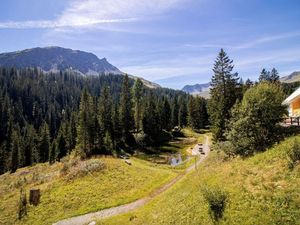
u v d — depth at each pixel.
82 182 40.88
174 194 29.83
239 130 30.55
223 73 51.38
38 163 102.12
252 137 29.09
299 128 28.33
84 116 74.19
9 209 35.25
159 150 83.88
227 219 18.11
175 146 90.75
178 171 50.06
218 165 30.28
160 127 105.62
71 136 96.75
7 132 141.50
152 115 97.81
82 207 34.62
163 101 118.44
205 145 84.44
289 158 20.27
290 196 16.97
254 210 17.50
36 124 176.25
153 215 26.53
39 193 36.88
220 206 19.38
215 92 52.66
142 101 102.38
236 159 28.28
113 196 37.19
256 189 19.17
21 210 34.41
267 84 32.00
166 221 22.81
